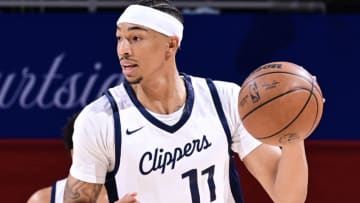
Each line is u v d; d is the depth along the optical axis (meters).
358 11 14.34
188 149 6.41
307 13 13.23
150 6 6.23
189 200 6.45
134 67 6.26
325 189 12.55
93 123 6.32
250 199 12.48
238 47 12.31
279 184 6.44
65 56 12.19
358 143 12.45
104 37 12.22
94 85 12.23
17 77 12.16
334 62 12.38
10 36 12.09
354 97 12.41
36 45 12.15
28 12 12.74
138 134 6.34
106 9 13.93
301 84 6.03
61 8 13.74
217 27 12.29
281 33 12.31
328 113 12.45
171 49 6.39
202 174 6.48
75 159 6.43
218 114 6.55
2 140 12.19
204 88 6.64
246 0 14.05
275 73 6.08
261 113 5.99
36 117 12.22
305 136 6.11
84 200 6.42
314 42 12.34
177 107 6.48
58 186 8.77
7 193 12.29
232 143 6.72
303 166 6.32
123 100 6.44
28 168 12.29
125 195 6.05
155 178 6.36
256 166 6.68
